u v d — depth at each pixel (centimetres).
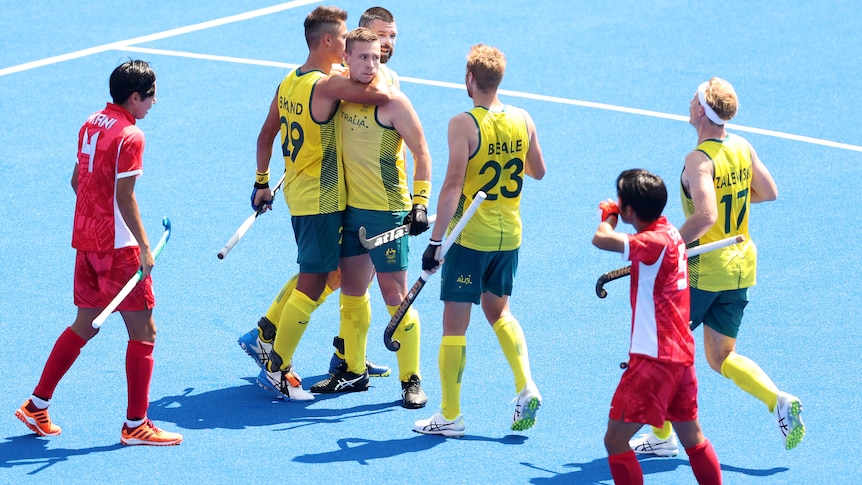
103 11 6109
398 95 2597
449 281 2502
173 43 5588
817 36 5603
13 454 2425
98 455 2427
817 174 4091
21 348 2891
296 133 2623
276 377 2695
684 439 2189
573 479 2336
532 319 3086
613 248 2105
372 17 2755
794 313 3083
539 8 6094
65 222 3703
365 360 2845
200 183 4034
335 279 2883
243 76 5141
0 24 5834
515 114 2477
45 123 4572
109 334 3006
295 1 6297
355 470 2373
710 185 2322
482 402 2686
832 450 2442
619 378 2773
